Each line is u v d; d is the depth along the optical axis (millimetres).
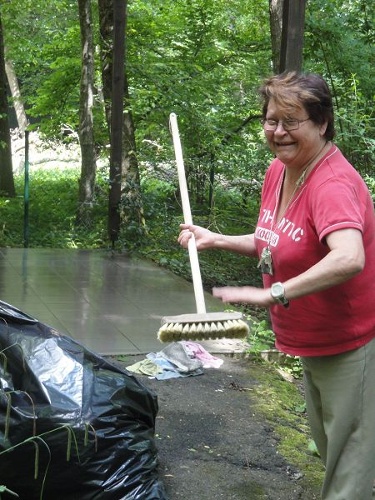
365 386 2932
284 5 8211
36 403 3355
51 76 16406
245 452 4277
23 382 3451
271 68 14109
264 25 14984
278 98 2768
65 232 12281
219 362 5684
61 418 3328
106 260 10195
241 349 5949
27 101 19203
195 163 12211
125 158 11867
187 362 5504
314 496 3852
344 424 2963
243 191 12172
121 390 3574
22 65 22812
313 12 11023
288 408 5039
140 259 10398
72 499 3387
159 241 11203
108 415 3451
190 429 4512
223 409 4848
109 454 3408
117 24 10852
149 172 12711
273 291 2592
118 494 3383
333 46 10953
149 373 5379
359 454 2961
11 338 3582
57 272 9172
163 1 14914
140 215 11492
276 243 2934
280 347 3107
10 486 3312
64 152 26438
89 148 13258
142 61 13469
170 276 9195
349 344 2912
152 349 5969
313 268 2578
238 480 3957
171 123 3666
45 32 17984
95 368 3674
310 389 3172
